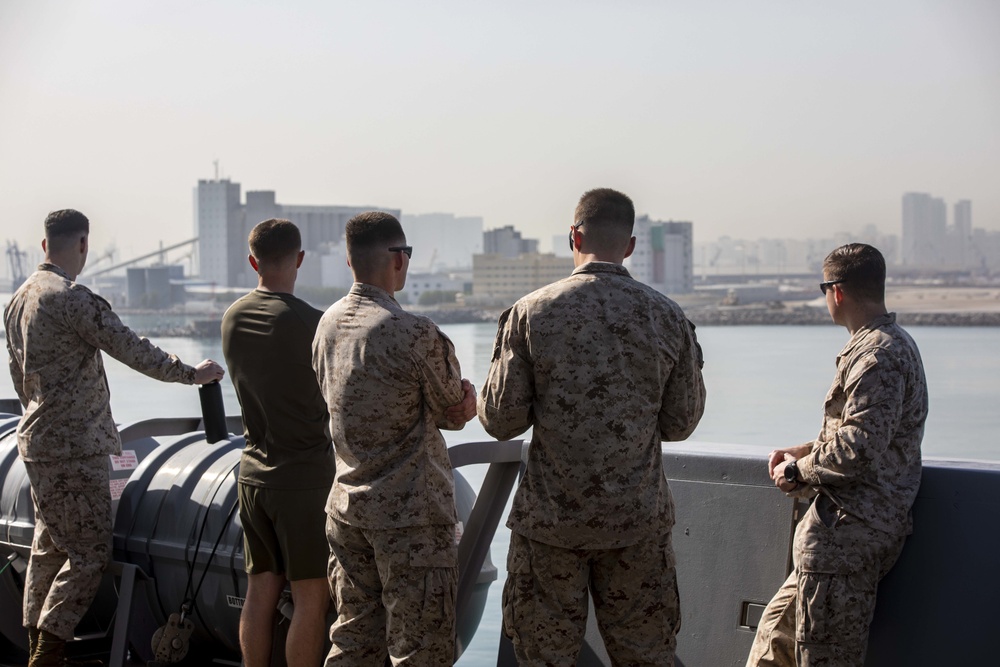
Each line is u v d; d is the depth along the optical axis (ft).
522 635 11.34
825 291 11.96
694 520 13.38
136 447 17.78
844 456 11.16
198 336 448.65
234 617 15.02
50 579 15.66
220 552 14.89
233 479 15.42
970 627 11.56
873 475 11.37
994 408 182.19
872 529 11.31
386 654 12.25
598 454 10.90
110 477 16.90
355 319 12.17
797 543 11.74
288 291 13.88
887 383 11.16
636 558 11.03
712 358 340.59
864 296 11.63
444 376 12.07
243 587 14.75
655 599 11.12
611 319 11.03
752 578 12.92
